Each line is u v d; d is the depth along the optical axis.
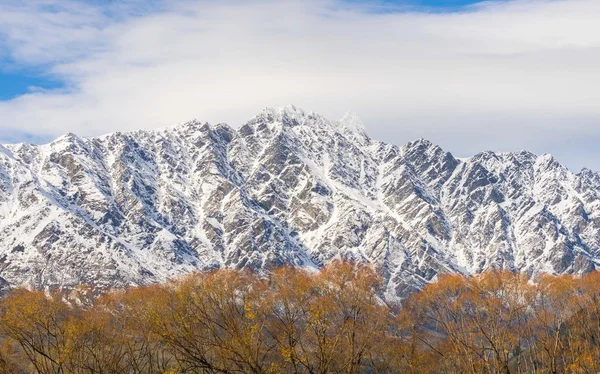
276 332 71.81
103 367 98.50
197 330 71.44
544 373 105.62
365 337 84.81
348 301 90.81
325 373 72.62
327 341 76.00
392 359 101.62
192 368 70.88
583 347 106.75
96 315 107.06
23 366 97.56
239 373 70.19
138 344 103.31
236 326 68.69
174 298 76.25
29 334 96.19
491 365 103.88
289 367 72.38
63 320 103.06
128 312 101.81
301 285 82.06
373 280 101.19
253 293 75.88
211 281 77.25
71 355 94.75
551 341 109.00
